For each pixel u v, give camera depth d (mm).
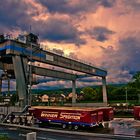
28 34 60531
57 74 88125
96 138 31953
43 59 66188
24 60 58438
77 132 36562
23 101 55188
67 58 78375
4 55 58281
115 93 161500
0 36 56281
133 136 32969
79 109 41656
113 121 54906
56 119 44094
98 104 100562
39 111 46875
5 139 28594
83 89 180375
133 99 144125
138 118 49375
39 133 37406
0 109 56469
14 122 49969
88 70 93062
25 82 57469
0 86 69188
